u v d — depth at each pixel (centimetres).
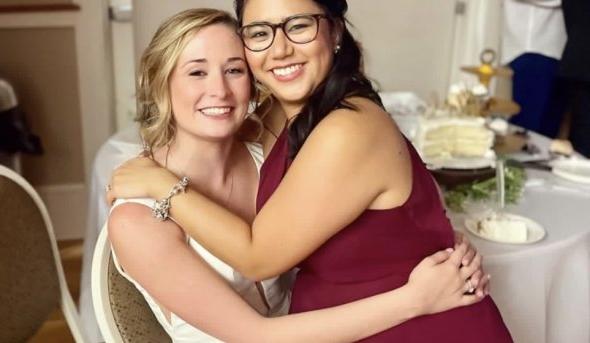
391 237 108
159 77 106
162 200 103
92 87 319
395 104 270
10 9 294
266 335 103
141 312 123
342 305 107
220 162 118
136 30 320
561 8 322
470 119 204
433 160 196
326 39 107
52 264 149
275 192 105
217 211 104
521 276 155
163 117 109
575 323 167
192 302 103
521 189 190
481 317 112
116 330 117
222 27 106
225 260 105
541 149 231
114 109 333
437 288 107
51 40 306
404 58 377
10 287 135
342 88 107
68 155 327
